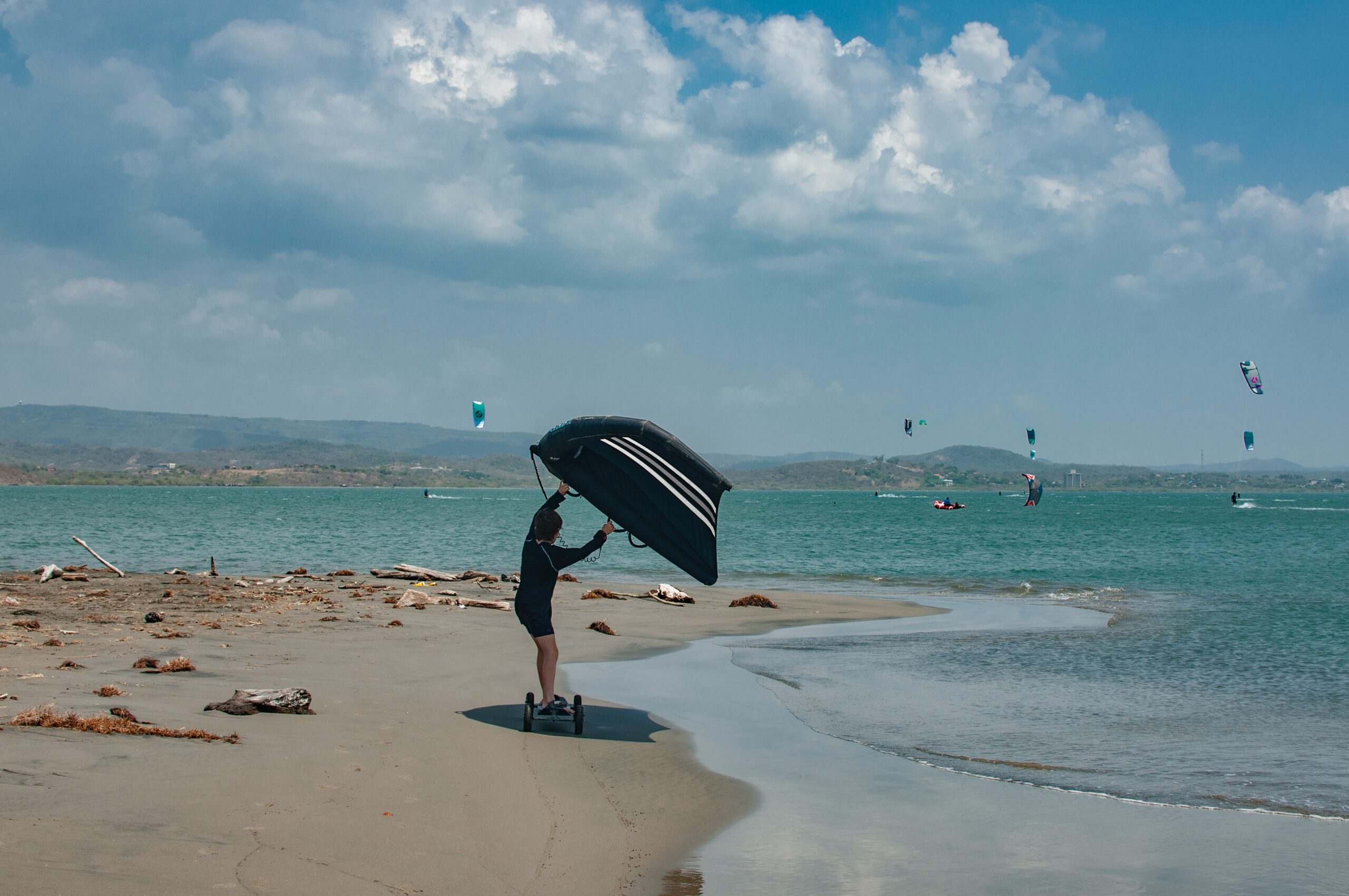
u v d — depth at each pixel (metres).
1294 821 7.21
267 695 8.91
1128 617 20.45
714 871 5.95
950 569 36.53
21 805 5.58
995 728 10.08
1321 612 21.22
